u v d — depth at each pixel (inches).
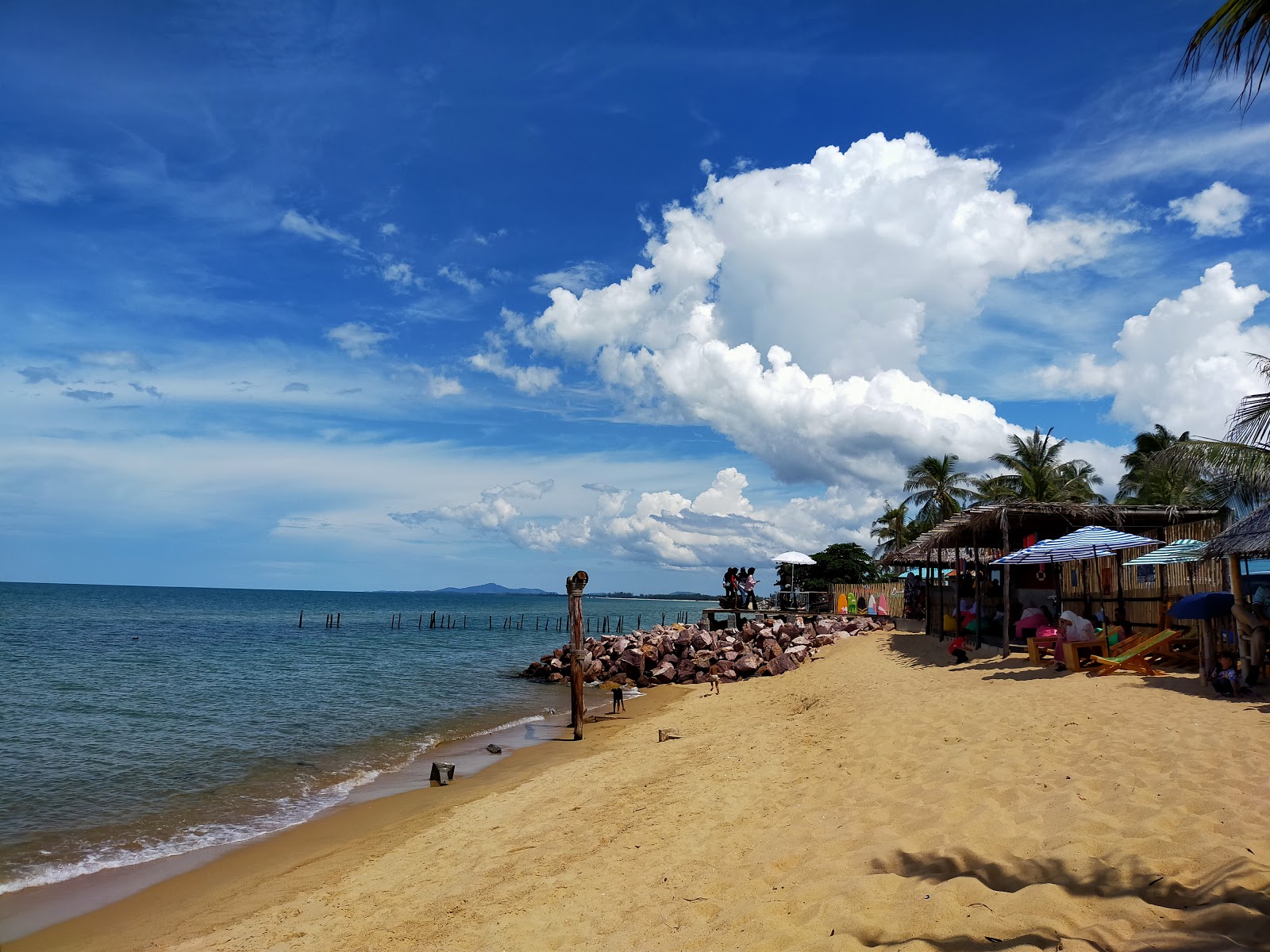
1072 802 242.1
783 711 650.8
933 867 210.5
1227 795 232.2
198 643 2087.8
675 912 220.2
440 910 266.5
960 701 474.6
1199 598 436.5
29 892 359.6
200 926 307.4
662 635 1341.0
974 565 949.2
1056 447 1702.8
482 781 550.9
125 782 563.5
